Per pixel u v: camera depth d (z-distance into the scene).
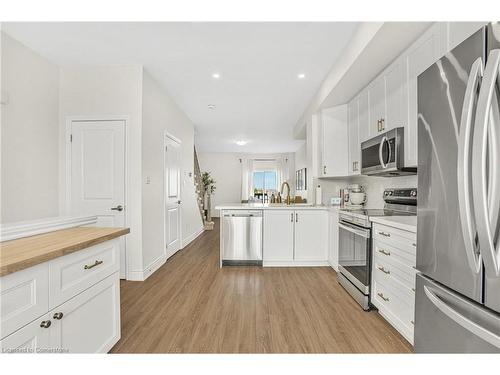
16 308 0.98
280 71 3.17
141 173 3.06
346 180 4.11
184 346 1.72
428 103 1.22
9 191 2.49
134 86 3.05
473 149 0.91
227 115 5.07
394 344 1.75
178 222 4.56
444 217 1.13
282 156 9.90
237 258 3.59
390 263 1.92
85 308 1.38
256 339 1.81
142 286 2.83
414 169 2.20
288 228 3.56
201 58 2.87
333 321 2.06
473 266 0.94
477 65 0.93
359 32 2.24
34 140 2.75
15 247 1.20
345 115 3.55
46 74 2.90
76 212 3.09
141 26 2.30
